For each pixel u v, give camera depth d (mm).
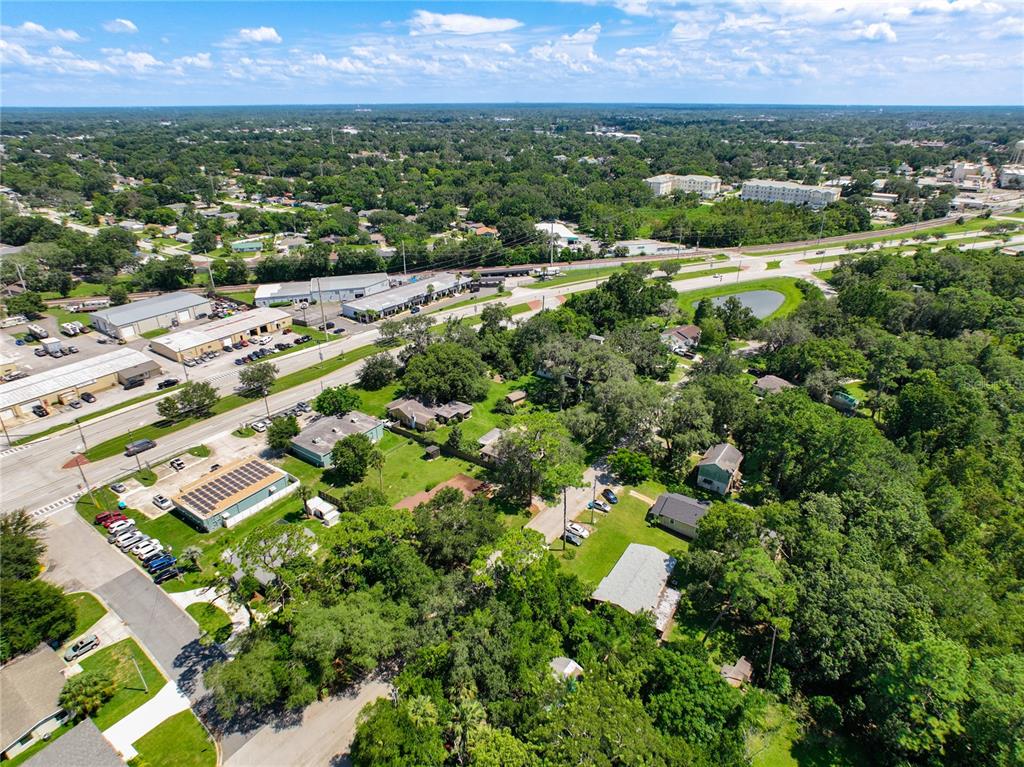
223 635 60812
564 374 115562
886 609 55719
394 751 43375
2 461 93000
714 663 59281
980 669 48781
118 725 52219
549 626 57344
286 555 58062
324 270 194125
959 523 70500
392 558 61531
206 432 102875
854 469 75438
